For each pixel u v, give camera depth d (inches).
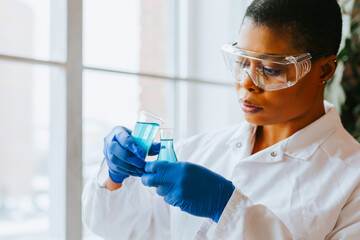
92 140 88.5
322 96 49.0
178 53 100.0
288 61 38.9
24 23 91.5
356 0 88.8
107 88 89.3
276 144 48.3
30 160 111.7
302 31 40.9
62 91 70.9
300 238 42.0
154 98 96.5
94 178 48.8
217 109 104.1
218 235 38.3
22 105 114.1
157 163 39.4
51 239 76.1
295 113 43.4
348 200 43.6
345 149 47.7
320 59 43.3
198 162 53.9
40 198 114.3
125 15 92.0
